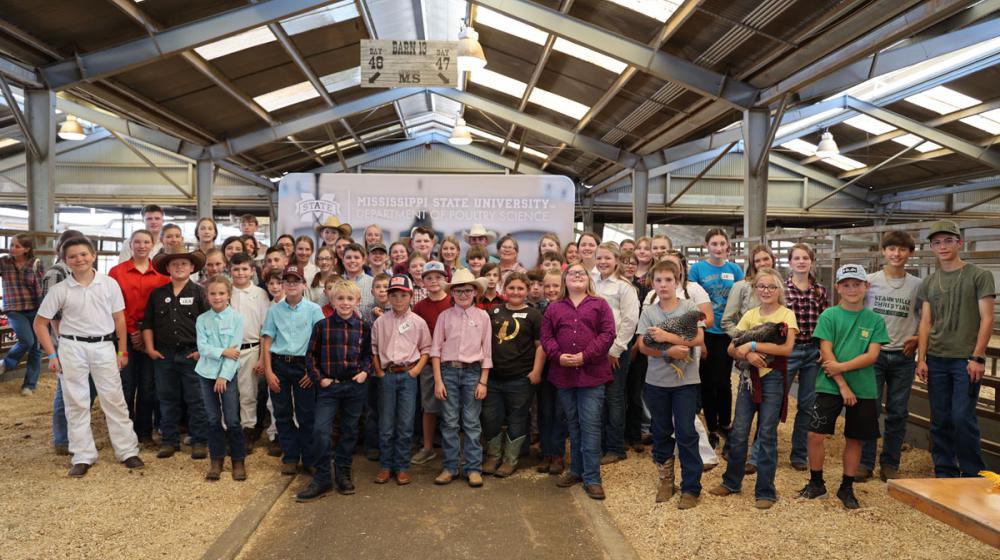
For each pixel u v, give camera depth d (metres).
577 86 11.84
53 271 5.28
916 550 3.31
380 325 4.46
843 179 19.30
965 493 2.33
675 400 4.03
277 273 4.99
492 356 4.55
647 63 9.17
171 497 4.04
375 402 4.83
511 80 12.73
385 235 6.80
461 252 6.80
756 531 3.55
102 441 5.22
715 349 5.22
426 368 4.77
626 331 4.65
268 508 3.86
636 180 15.02
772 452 3.90
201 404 4.85
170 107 11.30
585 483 4.16
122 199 19.16
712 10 7.62
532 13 9.01
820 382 3.98
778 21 7.42
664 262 4.12
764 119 9.38
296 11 8.65
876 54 8.77
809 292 4.42
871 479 4.46
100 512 3.77
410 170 20.36
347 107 13.93
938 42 8.43
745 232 9.57
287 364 4.42
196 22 8.58
